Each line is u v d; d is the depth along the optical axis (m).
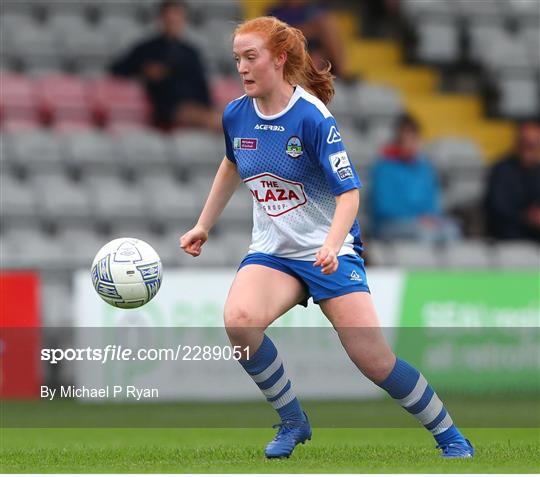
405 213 47.34
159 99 51.12
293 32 18.50
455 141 55.75
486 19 63.12
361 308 18.72
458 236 48.06
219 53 56.91
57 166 48.59
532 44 62.72
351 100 56.62
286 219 18.89
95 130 51.12
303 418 20.02
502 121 60.69
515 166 48.97
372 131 56.16
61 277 41.38
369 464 18.42
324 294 18.80
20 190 47.00
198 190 49.44
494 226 49.06
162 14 50.84
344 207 18.08
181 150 50.47
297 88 18.59
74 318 37.59
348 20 63.97
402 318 39.00
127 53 51.84
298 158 18.53
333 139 18.25
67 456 20.58
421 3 62.75
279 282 18.94
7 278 38.03
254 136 18.78
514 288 39.78
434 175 49.91
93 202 47.44
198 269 45.28
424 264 46.75
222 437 27.31
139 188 48.69
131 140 50.00
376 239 47.53
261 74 18.20
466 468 17.64
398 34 63.28
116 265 19.08
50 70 53.91
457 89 62.19
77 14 56.44
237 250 46.53
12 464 19.06
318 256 17.77
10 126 50.19
